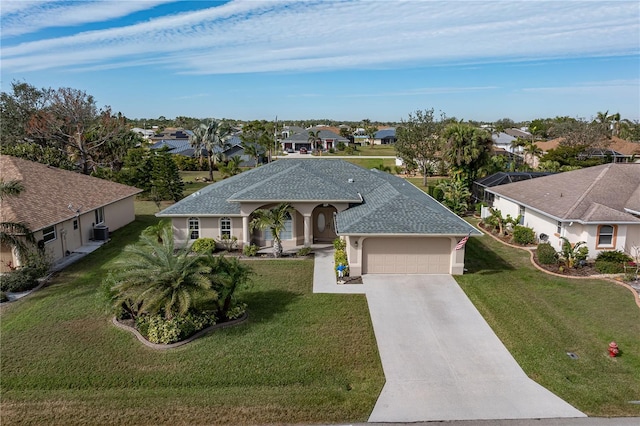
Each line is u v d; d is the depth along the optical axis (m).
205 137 60.22
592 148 60.28
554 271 22.92
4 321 17.30
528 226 29.39
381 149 109.06
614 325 16.77
